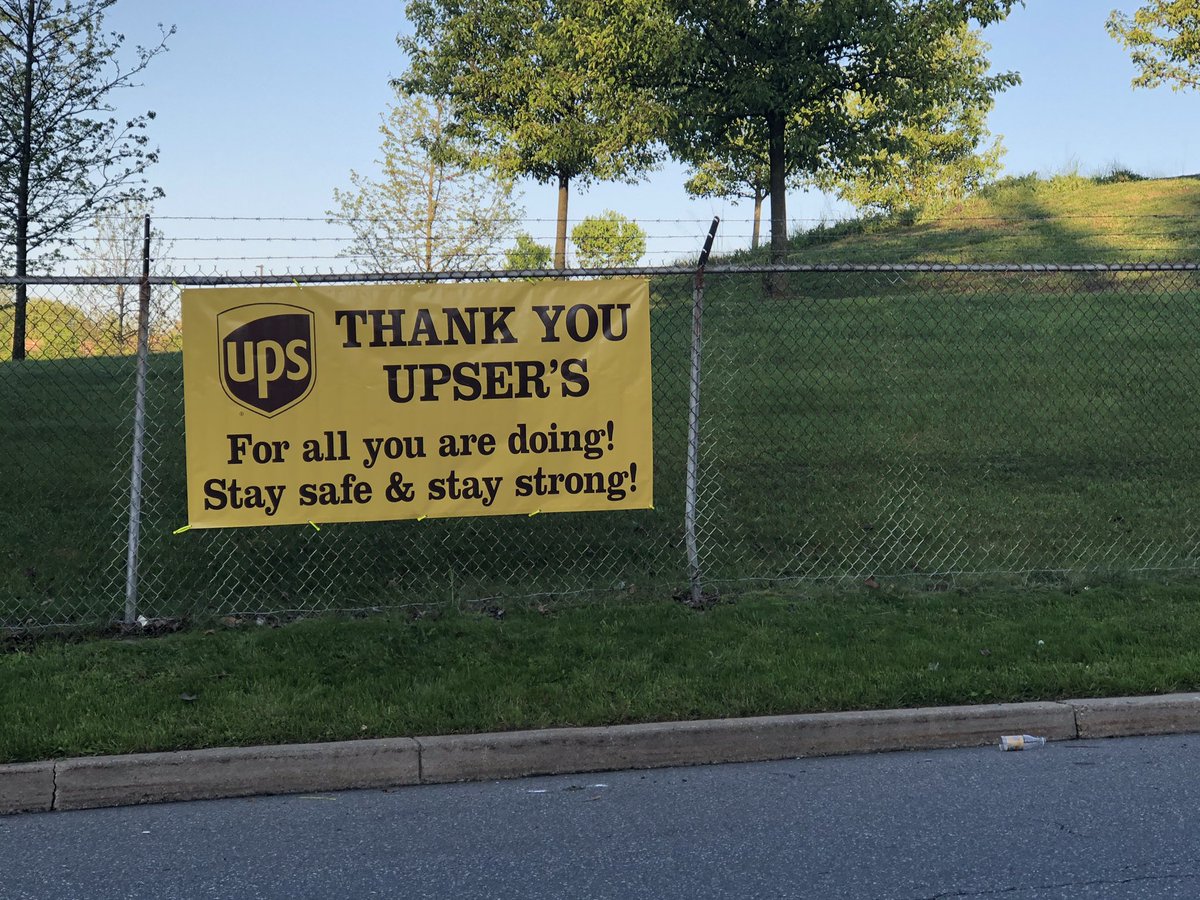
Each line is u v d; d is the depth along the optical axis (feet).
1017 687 18.22
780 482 31.58
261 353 21.43
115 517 28.12
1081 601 22.68
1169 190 92.84
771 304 52.47
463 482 21.97
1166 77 98.73
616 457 22.25
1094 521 28.40
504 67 98.12
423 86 104.73
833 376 43.16
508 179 107.45
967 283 61.87
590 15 75.51
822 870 13.05
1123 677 18.53
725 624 21.24
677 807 14.97
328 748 15.85
